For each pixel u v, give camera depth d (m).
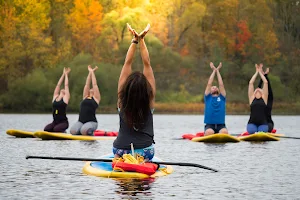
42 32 72.19
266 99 21.75
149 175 10.52
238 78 74.88
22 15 70.88
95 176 10.55
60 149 16.55
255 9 77.81
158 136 23.81
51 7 73.94
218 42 76.38
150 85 10.70
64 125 21.88
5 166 12.19
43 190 9.05
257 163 12.98
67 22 73.44
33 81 66.38
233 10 77.38
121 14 72.69
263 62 76.56
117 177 10.34
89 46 73.00
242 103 71.44
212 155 14.97
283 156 14.62
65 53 71.12
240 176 10.77
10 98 66.88
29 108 67.06
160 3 74.12
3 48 68.88
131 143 10.73
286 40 78.50
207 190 9.16
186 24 75.25
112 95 67.50
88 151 15.94
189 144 18.84
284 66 76.19
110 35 71.88
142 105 10.62
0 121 38.78
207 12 76.81
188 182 9.95
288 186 9.62
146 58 11.02
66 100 22.03
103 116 53.72
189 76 73.31
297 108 72.31
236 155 14.91
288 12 80.12
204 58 75.44
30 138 21.58
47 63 69.56
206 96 21.11
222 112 20.98
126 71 11.08
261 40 76.81
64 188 9.23
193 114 66.38
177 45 75.44
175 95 70.88
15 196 8.55
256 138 20.36
